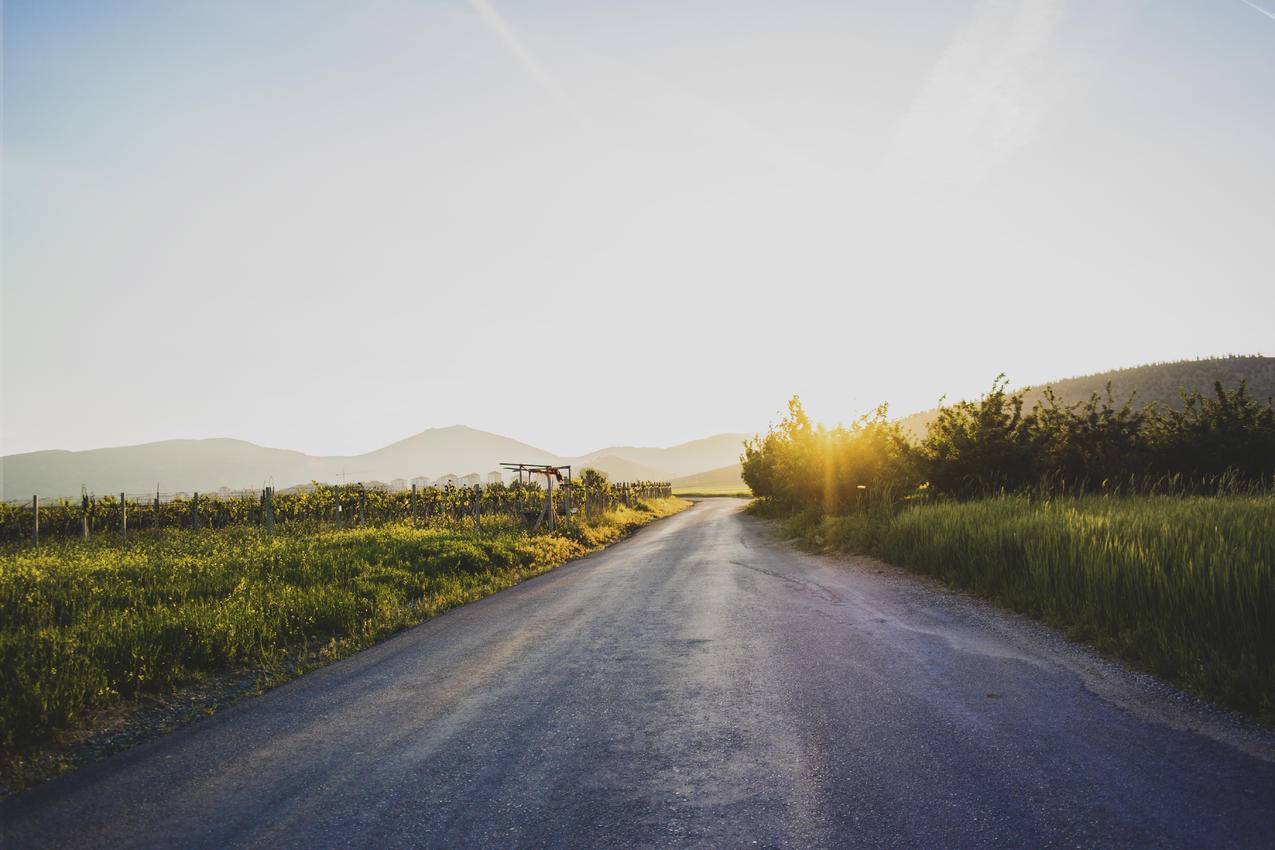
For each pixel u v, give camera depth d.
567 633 7.93
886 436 21.80
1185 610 5.88
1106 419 19.42
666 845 3.02
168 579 10.55
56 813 3.81
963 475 18.12
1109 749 3.83
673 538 23.50
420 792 3.76
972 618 7.58
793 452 28.14
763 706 4.89
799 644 6.75
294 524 25.94
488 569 14.37
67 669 5.95
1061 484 17.09
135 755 4.72
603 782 3.75
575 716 4.91
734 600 9.59
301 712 5.46
